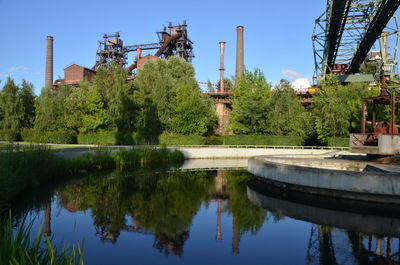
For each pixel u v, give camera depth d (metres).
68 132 45.41
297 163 17.78
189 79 53.47
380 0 38.59
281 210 11.46
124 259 6.91
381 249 7.62
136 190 15.35
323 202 12.45
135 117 43.88
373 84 45.78
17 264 3.53
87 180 18.02
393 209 11.27
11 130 47.56
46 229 9.03
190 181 18.44
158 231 9.02
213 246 7.79
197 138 43.19
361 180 11.59
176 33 77.81
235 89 46.41
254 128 42.34
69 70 74.38
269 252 7.44
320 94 41.47
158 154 29.48
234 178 19.80
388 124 16.62
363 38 45.78
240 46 64.94
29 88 52.72
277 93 42.69
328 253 7.37
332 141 36.78
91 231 8.92
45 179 16.97
